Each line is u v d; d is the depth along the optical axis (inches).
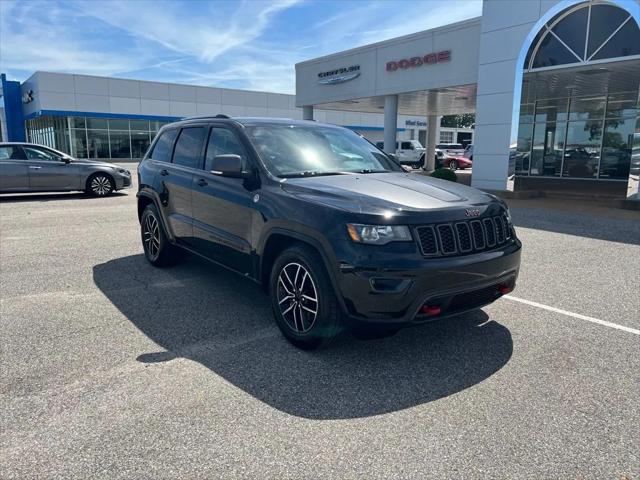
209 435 111.0
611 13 508.1
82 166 556.1
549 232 362.9
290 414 119.8
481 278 144.9
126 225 378.9
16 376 137.7
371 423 116.3
